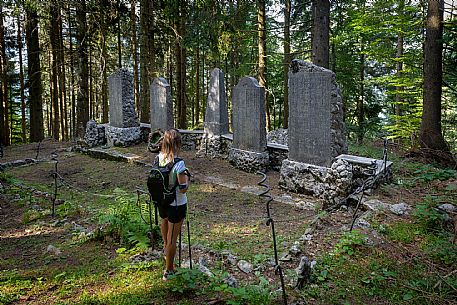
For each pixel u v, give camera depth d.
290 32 18.97
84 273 4.41
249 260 4.93
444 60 11.10
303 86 8.41
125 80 13.65
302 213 7.31
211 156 12.09
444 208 5.90
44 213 6.92
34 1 13.58
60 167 11.82
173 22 16.70
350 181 6.99
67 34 18.30
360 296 3.93
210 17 14.34
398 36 12.90
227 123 12.29
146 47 17.14
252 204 7.92
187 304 3.57
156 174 3.87
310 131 8.42
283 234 6.11
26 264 4.81
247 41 19.80
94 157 12.95
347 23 14.75
